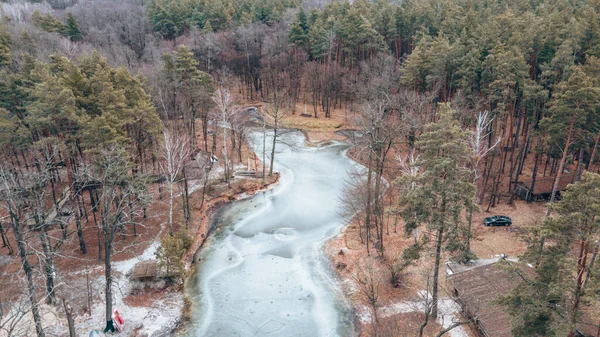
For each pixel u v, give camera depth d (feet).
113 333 95.20
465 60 162.09
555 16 177.58
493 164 177.99
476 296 97.55
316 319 104.94
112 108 116.57
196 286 117.29
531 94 136.36
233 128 204.23
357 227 145.18
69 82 118.42
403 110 172.96
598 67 123.65
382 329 97.30
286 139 241.96
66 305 84.89
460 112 147.74
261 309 108.68
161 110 186.19
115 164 104.94
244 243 140.05
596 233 64.69
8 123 119.85
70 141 118.11
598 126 121.29
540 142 153.79
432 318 99.19
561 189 152.97
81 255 121.49
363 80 231.91
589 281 65.67
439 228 87.30
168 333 99.25
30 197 95.50
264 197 173.88
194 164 181.88
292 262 129.18
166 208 153.38
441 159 83.20
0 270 110.11
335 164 208.44
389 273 116.57
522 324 70.64
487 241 127.65
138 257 123.95
